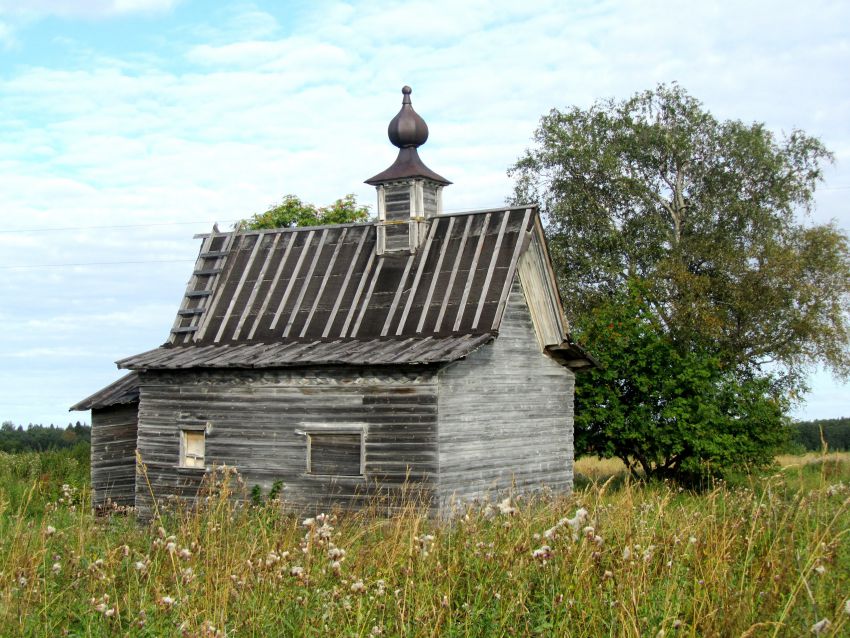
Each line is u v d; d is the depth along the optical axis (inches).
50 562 409.1
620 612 300.5
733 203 1496.1
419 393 740.7
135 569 362.6
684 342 1286.9
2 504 508.7
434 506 722.2
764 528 389.4
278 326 867.4
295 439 793.6
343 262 894.4
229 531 454.0
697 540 371.6
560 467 894.4
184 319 927.0
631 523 394.9
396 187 885.2
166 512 690.8
